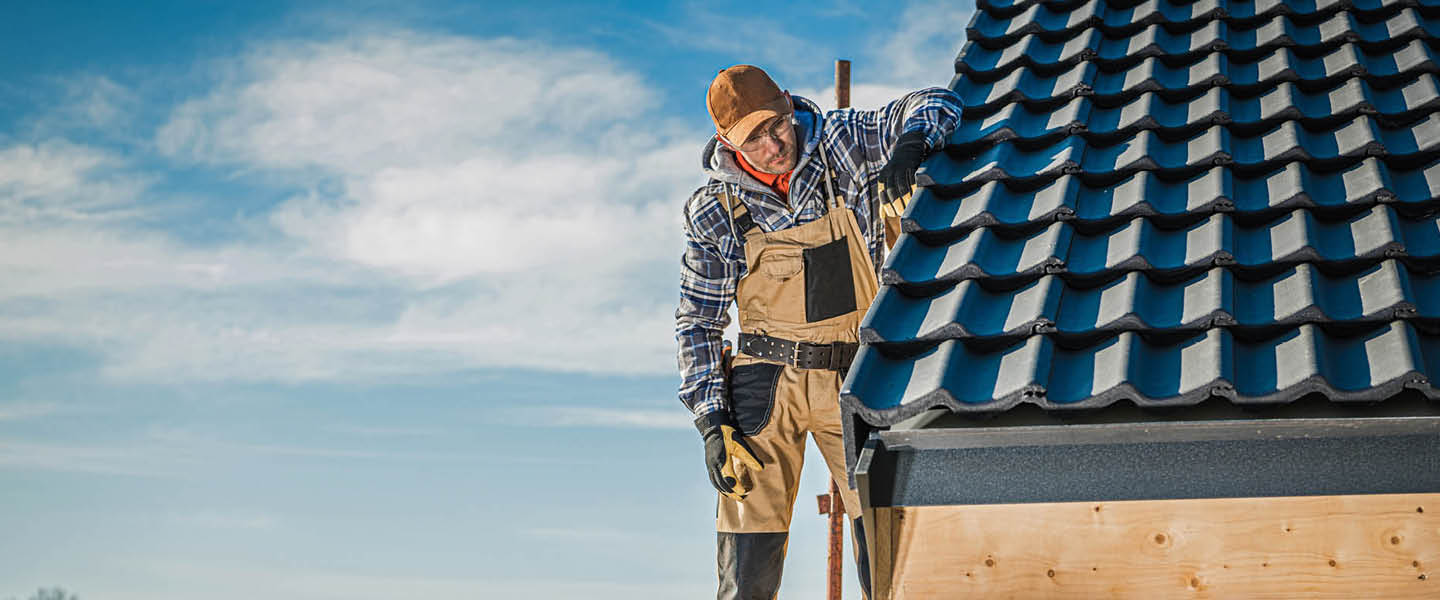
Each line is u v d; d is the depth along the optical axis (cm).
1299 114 357
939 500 274
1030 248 317
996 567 277
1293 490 260
